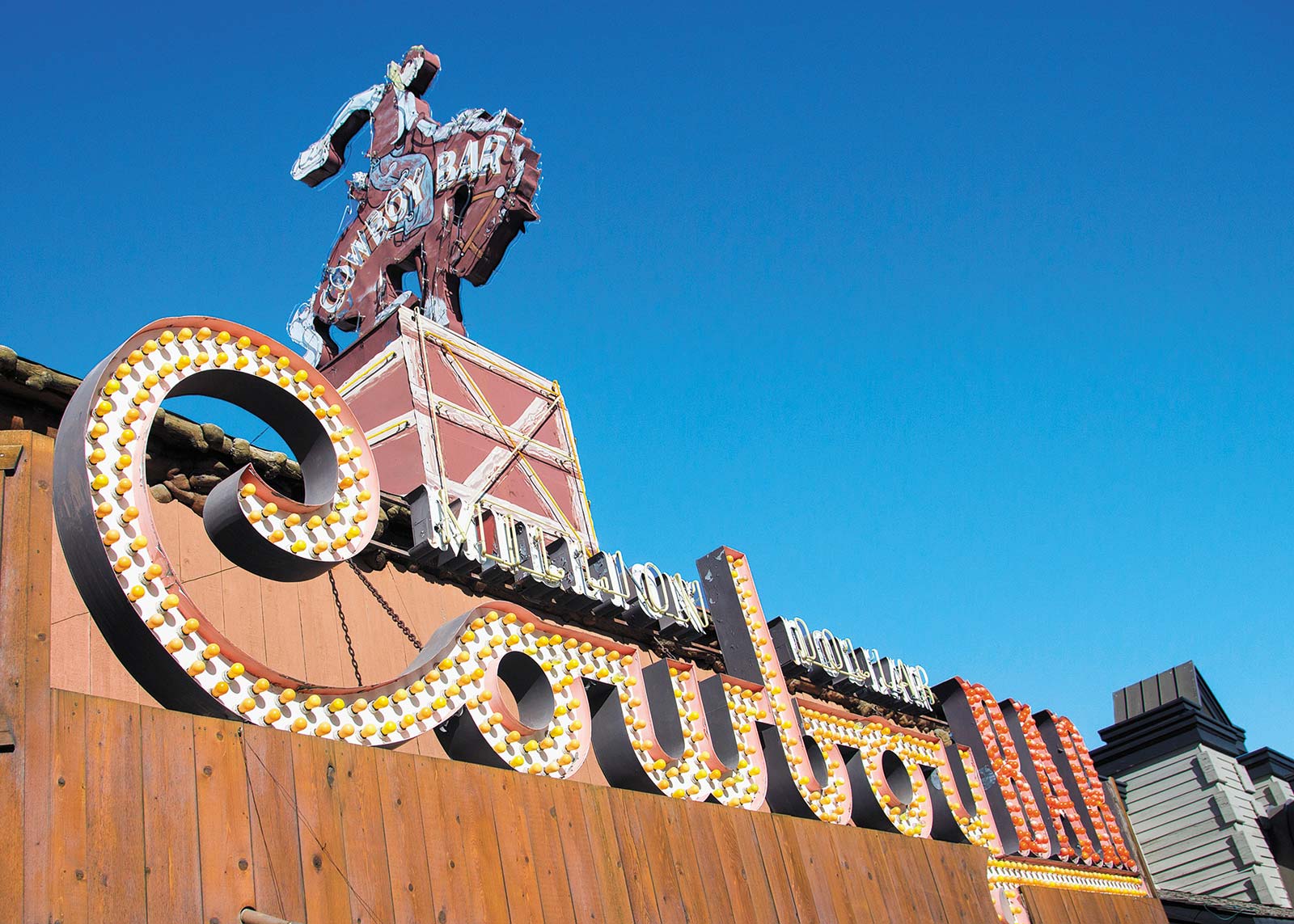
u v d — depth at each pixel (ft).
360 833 20.63
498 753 24.72
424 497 34.35
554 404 54.54
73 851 16.63
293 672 30.17
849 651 45.55
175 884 17.61
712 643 43.04
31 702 17.16
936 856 35.60
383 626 32.91
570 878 23.98
